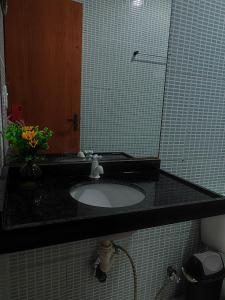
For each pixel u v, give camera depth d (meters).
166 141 1.47
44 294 1.29
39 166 1.21
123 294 1.52
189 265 1.53
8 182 1.12
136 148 1.43
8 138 1.02
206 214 1.04
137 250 1.49
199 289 1.48
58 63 1.20
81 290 1.38
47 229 0.78
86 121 1.31
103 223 0.85
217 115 1.58
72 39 1.20
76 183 1.18
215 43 1.46
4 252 0.75
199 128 1.54
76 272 1.33
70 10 1.17
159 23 1.32
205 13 1.39
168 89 1.40
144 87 1.37
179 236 1.61
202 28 1.40
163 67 1.37
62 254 1.27
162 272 1.62
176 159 1.53
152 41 1.33
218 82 1.53
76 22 1.20
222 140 1.65
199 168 1.62
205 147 1.60
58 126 1.26
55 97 1.23
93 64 1.26
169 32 1.33
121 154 1.41
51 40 1.17
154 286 1.62
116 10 1.25
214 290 1.52
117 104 1.35
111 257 1.28
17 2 1.08
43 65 1.18
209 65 1.47
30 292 1.26
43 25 1.14
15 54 1.12
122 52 1.30
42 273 1.25
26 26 1.11
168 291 1.67
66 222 0.80
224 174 1.73
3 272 1.11
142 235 1.48
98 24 1.24
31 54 1.15
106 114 1.34
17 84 1.15
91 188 1.22
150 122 1.42
